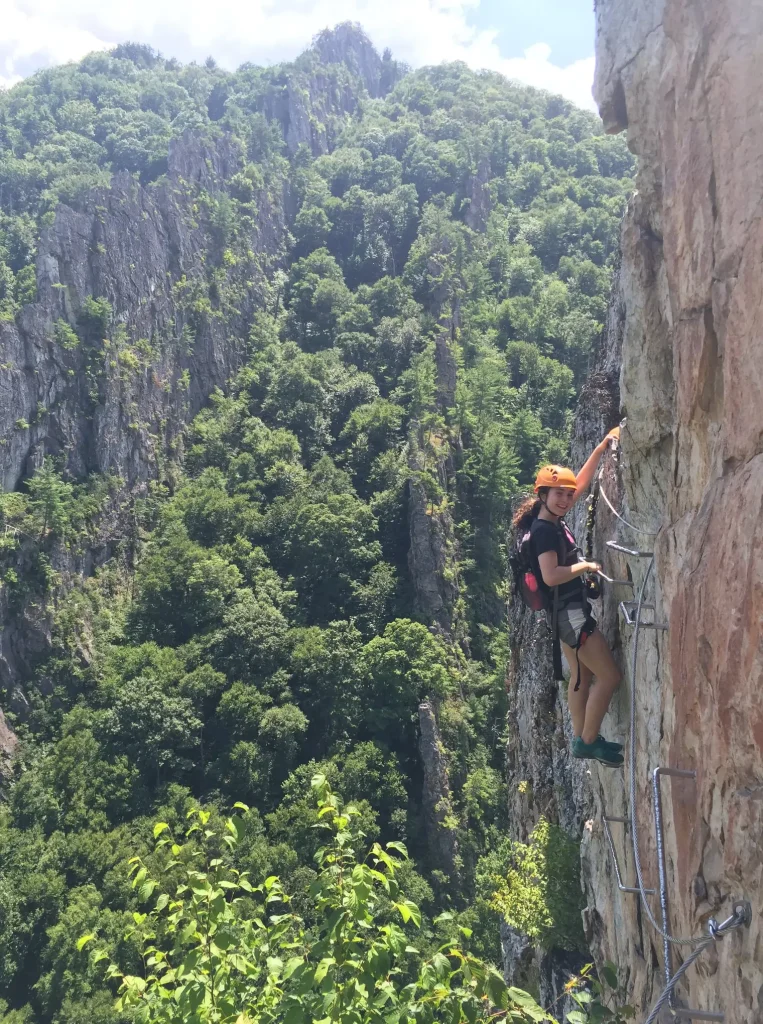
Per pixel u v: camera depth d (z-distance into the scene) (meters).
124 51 179.75
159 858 40.34
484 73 192.88
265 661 54.81
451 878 44.34
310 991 5.42
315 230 116.94
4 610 55.88
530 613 18.28
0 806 47.50
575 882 12.88
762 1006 3.69
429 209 118.31
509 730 20.42
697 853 4.58
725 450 4.47
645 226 6.79
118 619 62.12
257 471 75.12
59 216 70.25
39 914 39.47
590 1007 5.80
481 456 69.12
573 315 95.25
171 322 81.56
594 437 15.41
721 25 4.67
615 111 6.86
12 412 62.22
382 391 86.94
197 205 93.50
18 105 132.12
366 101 177.88
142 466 72.19
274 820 42.56
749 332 4.16
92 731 50.66
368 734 51.25
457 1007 5.16
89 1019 32.91
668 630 5.55
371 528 65.44
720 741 4.24
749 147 4.31
